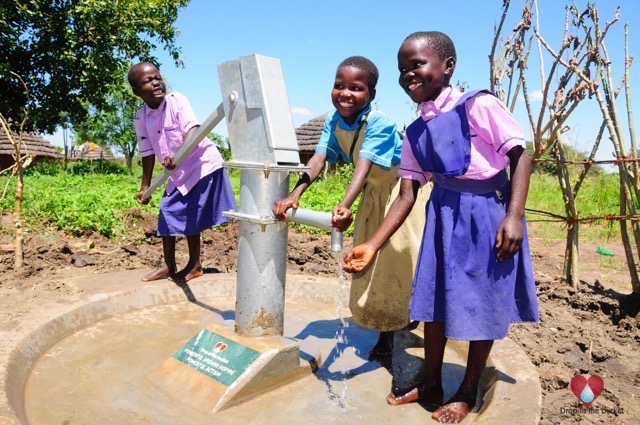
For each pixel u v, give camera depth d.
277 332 2.70
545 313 3.82
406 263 2.85
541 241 6.99
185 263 5.00
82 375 2.59
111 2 16.22
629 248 4.05
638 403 2.60
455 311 2.18
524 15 4.20
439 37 2.27
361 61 2.71
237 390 2.36
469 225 2.20
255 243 2.60
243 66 2.56
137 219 6.83
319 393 2.52
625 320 3.66
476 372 2.30
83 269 4.51
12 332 2.72
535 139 4.34
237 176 20.08
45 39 16.08
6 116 16.89
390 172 2.90
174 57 19.08
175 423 2.20
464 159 2.18
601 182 10.70
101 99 17.98
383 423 2.26
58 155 31.66
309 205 8.91
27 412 2.24
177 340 3.09
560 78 4.17
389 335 3.01
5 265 4.35
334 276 4.85
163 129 3.83
